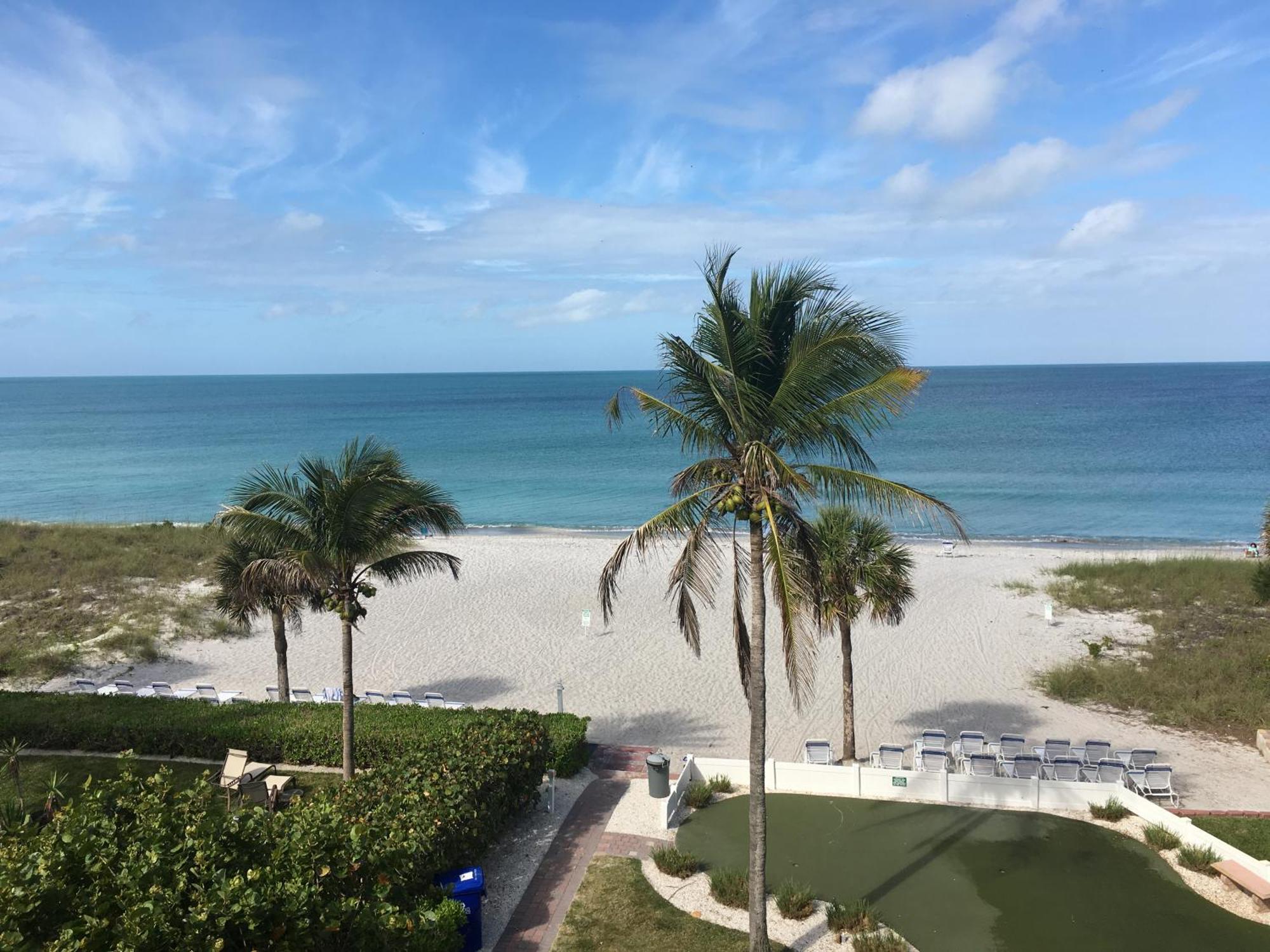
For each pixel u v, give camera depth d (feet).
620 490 216.33
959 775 47.14
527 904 36.40
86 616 92.89
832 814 45.68
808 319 29.89
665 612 96.02
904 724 64.64
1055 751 54.80
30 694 60.39
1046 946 33.71
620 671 77.10
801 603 30.14
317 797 38.99
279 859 27.63
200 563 115.44
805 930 34.76
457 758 41.29
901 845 42.19
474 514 186.91
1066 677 71.51
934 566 117.70
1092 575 107.86
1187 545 140.46
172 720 54.39
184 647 86.63
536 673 77.41
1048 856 40.88
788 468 28.40
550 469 253.85
